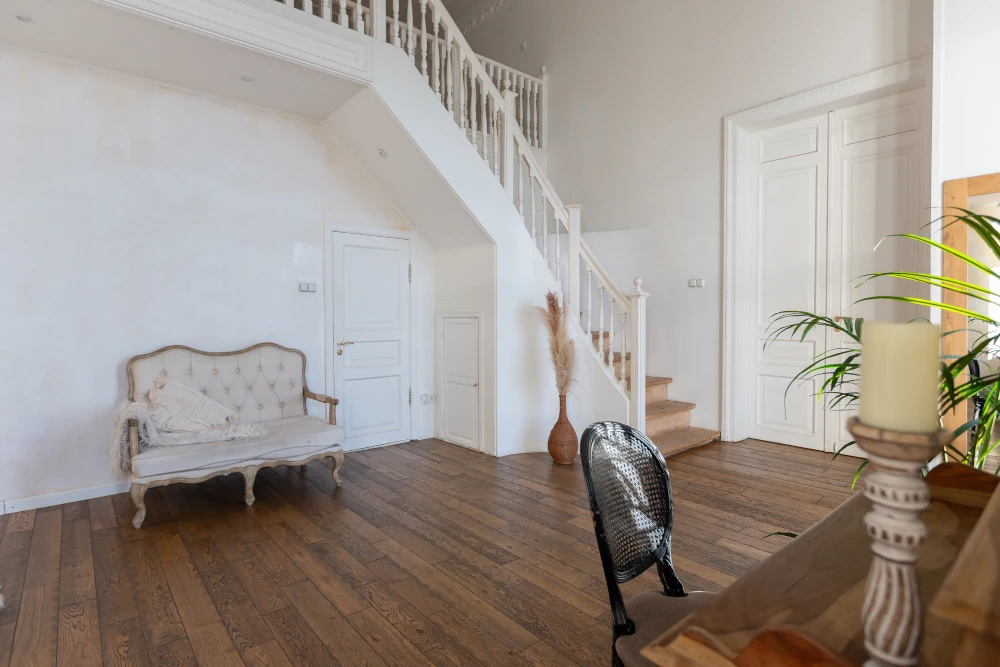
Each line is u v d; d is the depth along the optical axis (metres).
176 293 3.68
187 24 2.88
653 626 1.26
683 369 4.87
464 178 4.07
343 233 4.46
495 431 4.35
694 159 4.74
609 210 5.43
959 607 0.49
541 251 5.12
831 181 4.16
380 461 4.23
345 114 4.02
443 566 2.47
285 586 2.30
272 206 4.09
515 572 2.41
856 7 3.80
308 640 1.92
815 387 4.29
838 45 3.89
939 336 0.59
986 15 2.99
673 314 4.93
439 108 3.94
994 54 2.96
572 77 5.79
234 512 3.16
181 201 3.70
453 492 3.49
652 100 5.05
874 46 3.72
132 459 2.93
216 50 3.14
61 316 3.29
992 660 0.46
